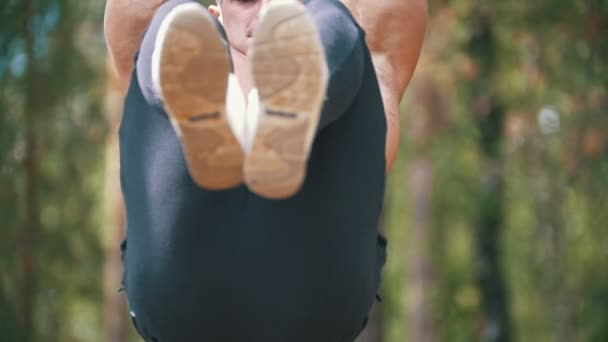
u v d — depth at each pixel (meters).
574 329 21.02
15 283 15.52
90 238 16.97
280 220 3.85
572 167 16.94
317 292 3.92
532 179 19.86
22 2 14.62
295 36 3.40
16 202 15.38
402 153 26.94
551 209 20.11
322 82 3.42
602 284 20.62
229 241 3.88
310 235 3.86
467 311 30.67
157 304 4.00
